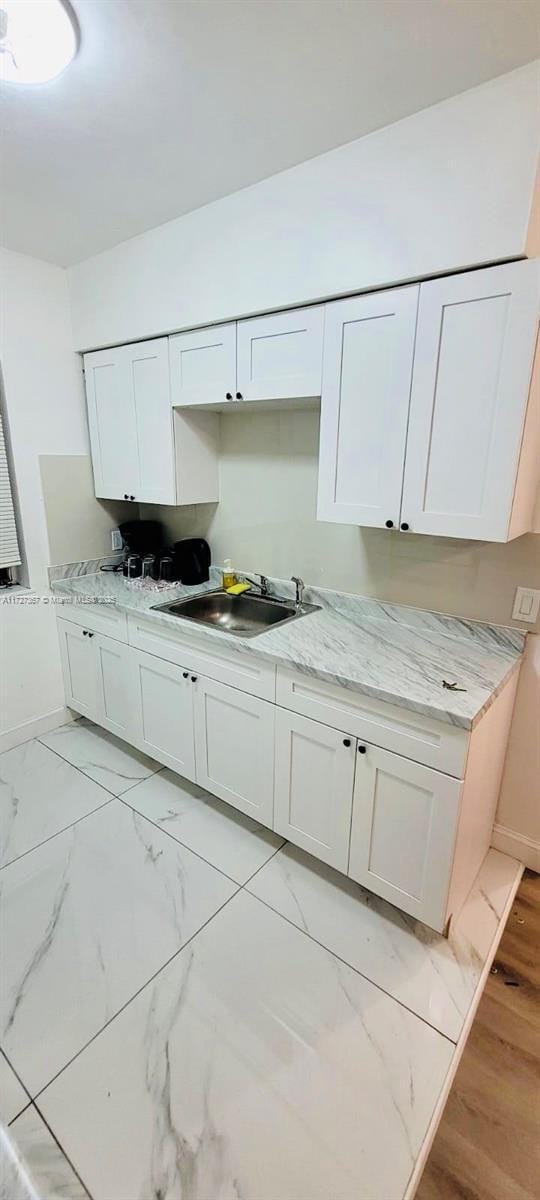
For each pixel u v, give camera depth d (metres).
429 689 1.47
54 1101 1.21
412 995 1.46
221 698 1.99
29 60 1.20
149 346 2.26
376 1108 1.21
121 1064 1.28
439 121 1.34
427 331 1.46
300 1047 1.33
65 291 2.53
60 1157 1.11
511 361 1.34
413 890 1.57
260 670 1.81
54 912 1.70
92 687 2.69
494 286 1.33
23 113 1.39
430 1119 1.19
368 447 1.66
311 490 2.21
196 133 1.49
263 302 1.79
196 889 1.80
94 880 1.83
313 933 1.64
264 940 1.62
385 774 1.54
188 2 1.07
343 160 1.52
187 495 2.41
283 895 1.78
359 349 1.61
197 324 2.02
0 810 2.20
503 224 1.29
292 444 2.23
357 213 1.52
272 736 1.84
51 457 2.62
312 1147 1.14
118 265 2.25
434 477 1.53
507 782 1.93
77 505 2.78
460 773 1.38
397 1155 1.13
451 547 1.84
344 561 2.15
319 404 2.04
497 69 1.22
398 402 1.56
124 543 3.01
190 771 2.25
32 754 2.63
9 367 2.39
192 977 1.50
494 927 1.68
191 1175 1.09
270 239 1.73
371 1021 1.39
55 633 2.80
